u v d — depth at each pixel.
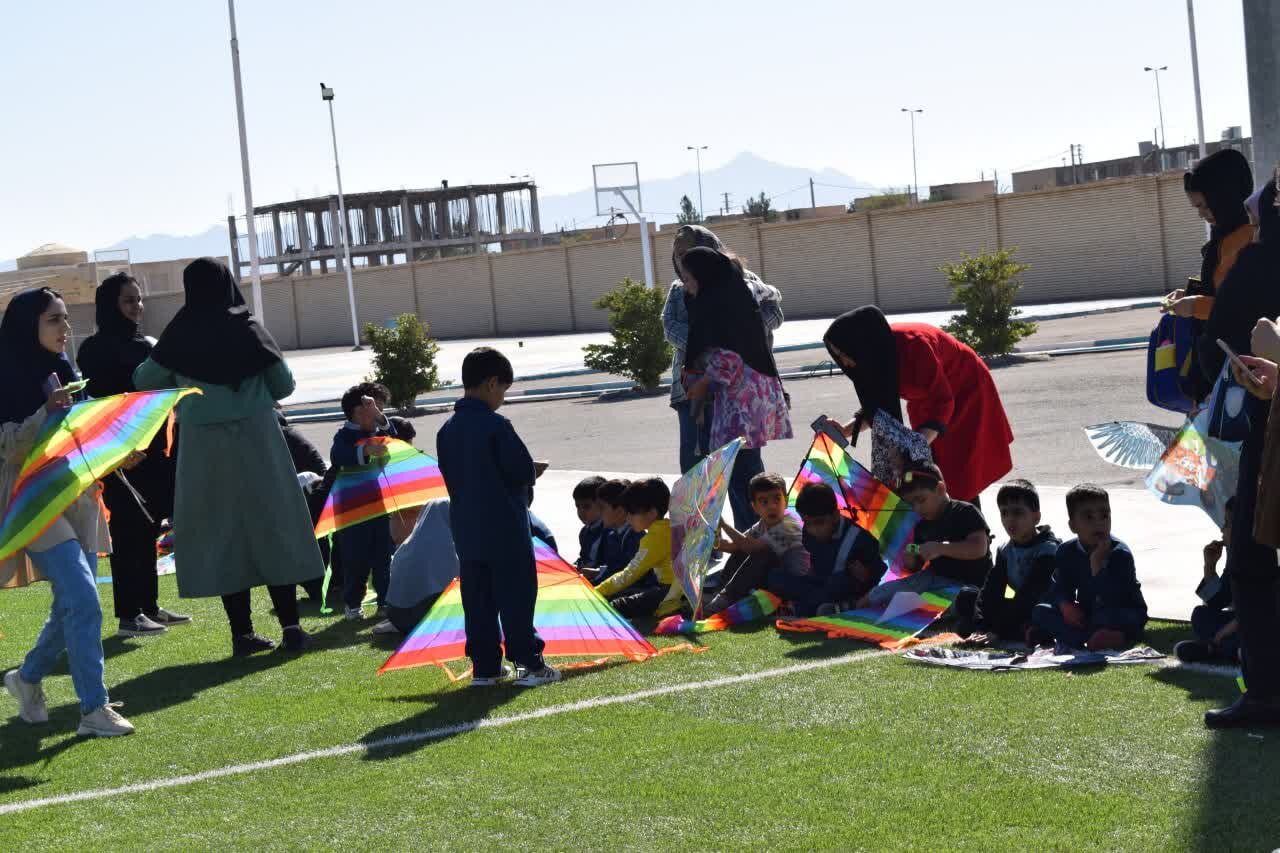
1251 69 8.57
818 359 28.91
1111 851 4.08
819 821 4.48
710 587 8.18
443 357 46.31
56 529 6.37
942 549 7.19
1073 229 45.97
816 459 7.90
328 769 5.52
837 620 7.28
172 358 7.62
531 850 4.45
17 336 6.39
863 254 51.41
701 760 5.22
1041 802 4.51
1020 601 6.74
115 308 8.68
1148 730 5.16
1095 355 23.98
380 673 7.00
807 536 7.74
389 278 66.94
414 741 5.83
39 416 6.21
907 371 7.50
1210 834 4.14
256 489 7.72
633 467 15.12
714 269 8.36
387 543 8.70
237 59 35.03
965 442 7.69
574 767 5.25
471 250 90.56
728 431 8.33
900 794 4.68
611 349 25.81
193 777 5.56
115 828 4.98
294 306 71.38
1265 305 5.11
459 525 6.62
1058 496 10.37
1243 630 5.13
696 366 8.42
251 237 35.38
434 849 4.52
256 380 7.79
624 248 57.59
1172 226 43.59
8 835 4.99
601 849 4.40
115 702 6.95
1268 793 4.43
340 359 50.97
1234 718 5.10
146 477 8.72
